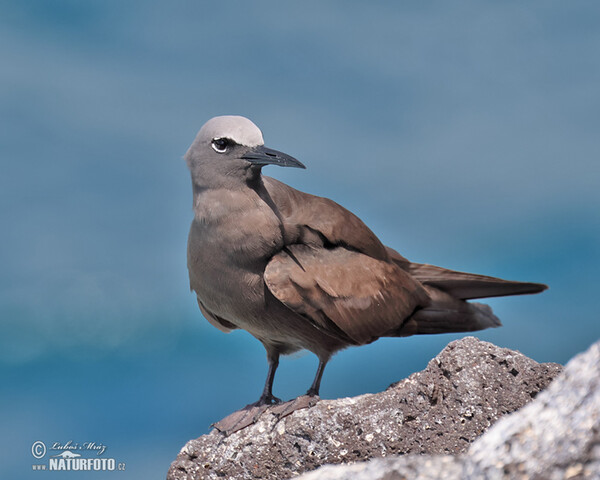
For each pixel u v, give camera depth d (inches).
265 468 451.5
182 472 464.1
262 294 529.3
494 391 434.9
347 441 437.1
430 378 443.8
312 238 537.6
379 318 540.4
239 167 515.5
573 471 215.3
